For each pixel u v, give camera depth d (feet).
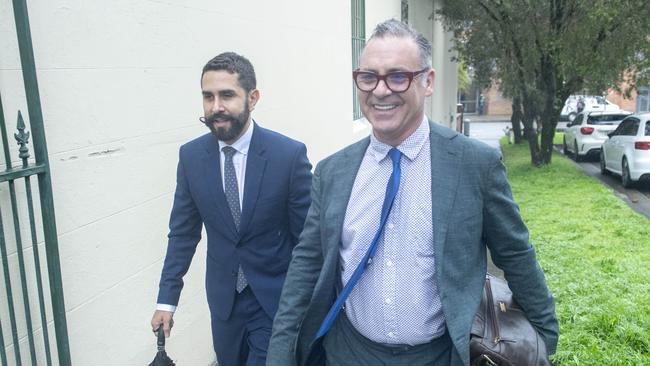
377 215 6.40
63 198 8.21
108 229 9.25
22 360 7.48
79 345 8.57
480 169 6.20
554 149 69.51
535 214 30.78
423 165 6.35
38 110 7.02
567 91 48.85
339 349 7.01
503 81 48.26
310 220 7.18
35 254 7.14
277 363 7.04
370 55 6.24
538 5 43.62
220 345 9.38
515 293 6.88
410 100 6.21
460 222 6.12
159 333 8.57
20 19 6.79
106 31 9.11
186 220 9.09
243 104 8.49
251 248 8.80
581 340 14.19
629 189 43.16
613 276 19.53
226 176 8.75
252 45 14.40
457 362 6.07
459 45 51.31
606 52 43.24
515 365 6.32
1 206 7.13
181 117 11.37
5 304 7.22
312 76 19.30
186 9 11.42
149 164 10.36
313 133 19.54
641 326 15.11
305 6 18.40
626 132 44.70
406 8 42.06
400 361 6.56
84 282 8.67
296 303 7.22
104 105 9.09
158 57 10.54
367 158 6.71
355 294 6.66
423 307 6.29
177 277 8.98
